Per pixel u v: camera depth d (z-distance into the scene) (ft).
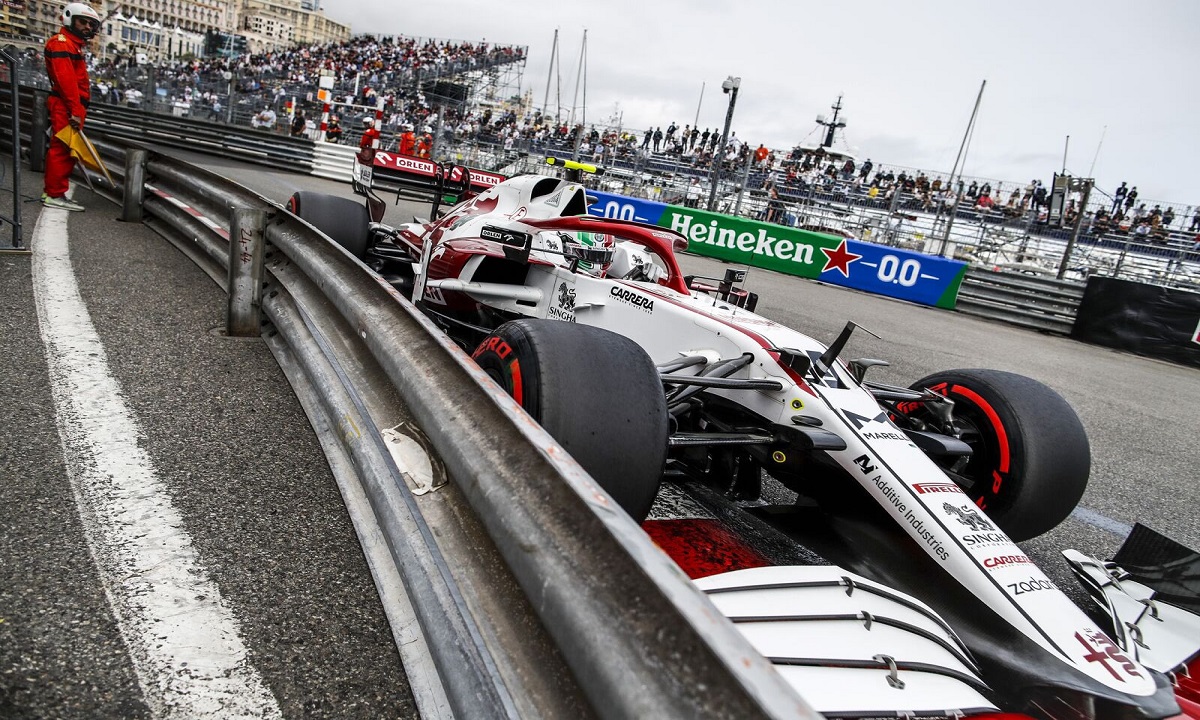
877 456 8.24
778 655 5.54
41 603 5.94
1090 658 6.32
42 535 6.81
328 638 6.09
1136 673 6.31
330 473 8.84
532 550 4.23
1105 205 60.64
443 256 14.78
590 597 3.72
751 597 6.13
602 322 11.78
